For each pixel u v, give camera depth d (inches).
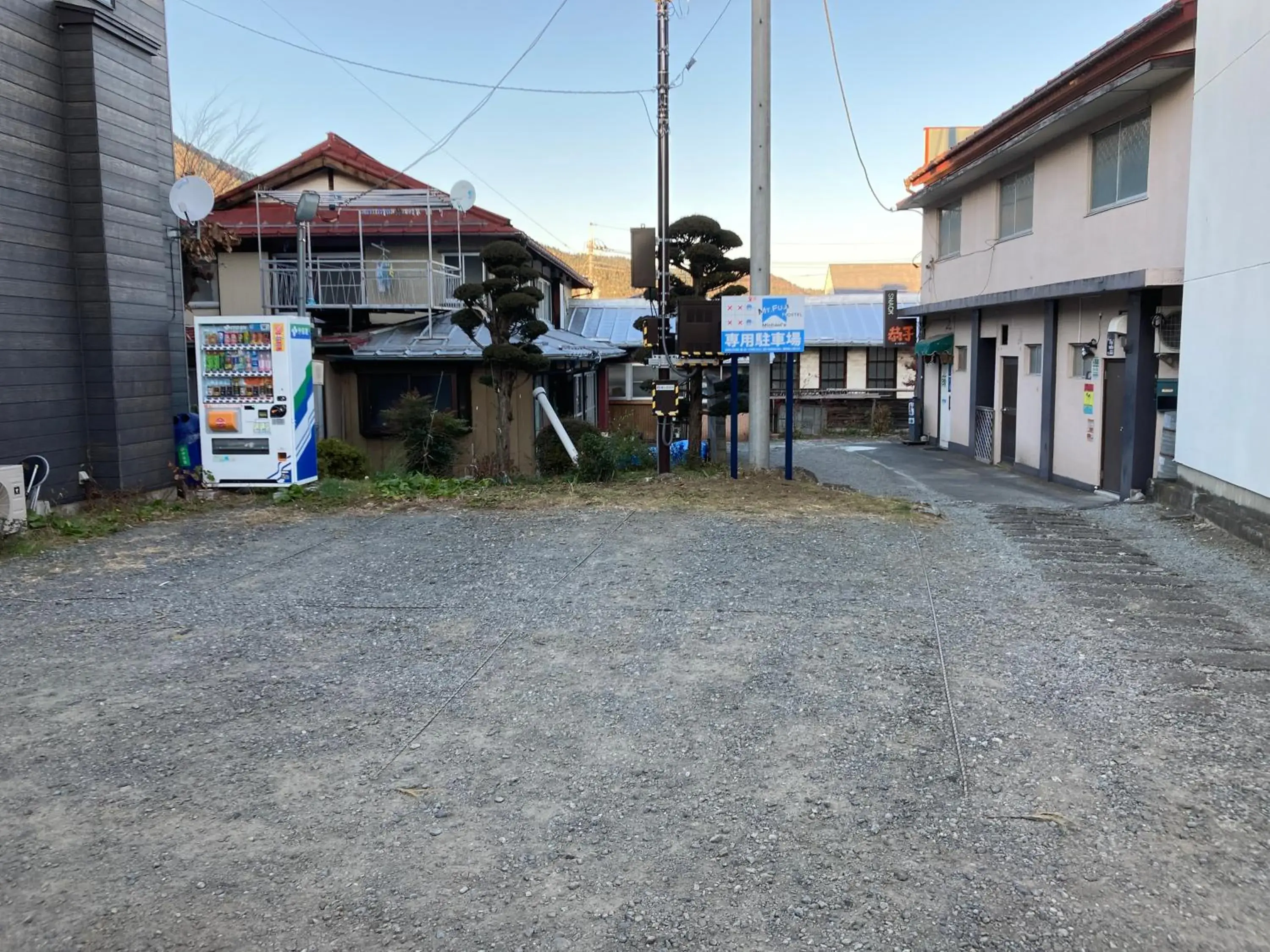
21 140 344.2
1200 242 374.9
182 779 143.6
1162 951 103.2
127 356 386.3
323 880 117.3
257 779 144.1
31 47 349.4
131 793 138.9
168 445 415.8
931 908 111.4
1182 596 254.4
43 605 237.3
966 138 660.7
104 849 123.9
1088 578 274.4
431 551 299.4
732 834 128.6
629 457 503.5
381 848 125.0
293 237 714.2
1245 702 176.6
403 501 394.6
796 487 429.4
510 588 254.2
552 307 937.5
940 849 124.4
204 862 121.1
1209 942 104.7
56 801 136.3
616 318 1072.2
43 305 355.6
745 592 249.4
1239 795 139.3
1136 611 238.8
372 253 737.0
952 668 192.9
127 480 386.0
